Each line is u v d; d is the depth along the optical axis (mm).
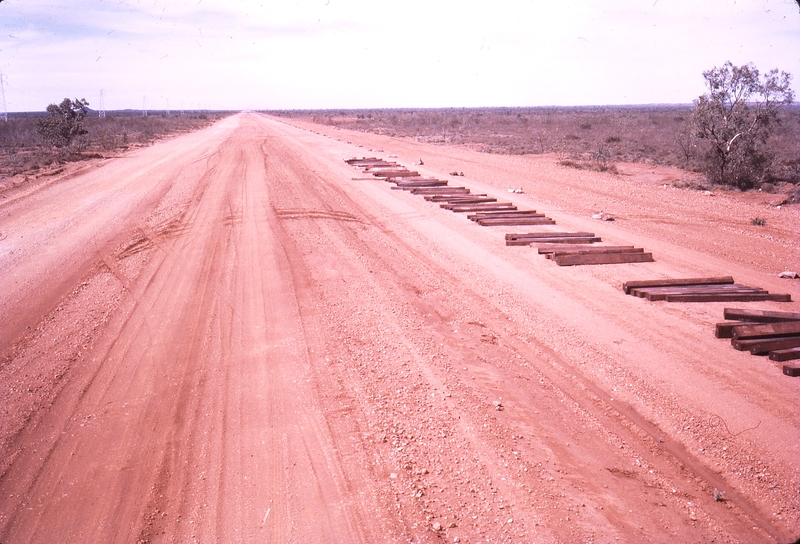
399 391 7359
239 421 6734
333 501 5328
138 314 10266
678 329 9414
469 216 18016
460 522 5055
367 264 13141
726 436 6465
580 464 5957
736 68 25641
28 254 14516
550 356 8523
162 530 5023
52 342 9219
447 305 10648
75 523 5145
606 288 11469
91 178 28016
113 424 6773
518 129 75375
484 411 6910
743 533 5016
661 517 5195
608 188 23844
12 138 61188
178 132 73875
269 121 111000
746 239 15125
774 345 8484
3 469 6000
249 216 18016
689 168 30578
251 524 5062
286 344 8805
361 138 57688
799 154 33906
